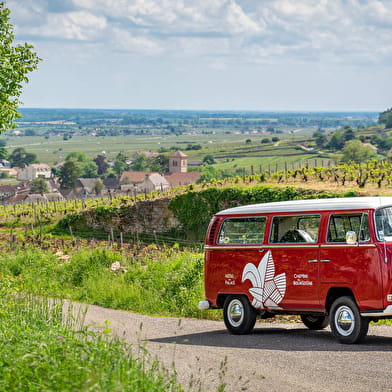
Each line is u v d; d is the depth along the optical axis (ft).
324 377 33.71
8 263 99.40
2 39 103.91
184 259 81.41
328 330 52.34
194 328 55.11
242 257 50.62
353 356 38.45
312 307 45.68
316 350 41.06
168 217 152.87
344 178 134.31
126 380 26.37
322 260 44.91
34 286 80.79
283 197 132.26
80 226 168.66
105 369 27.55
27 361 27.45
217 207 144.36
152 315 65.31
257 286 49.34
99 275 87.04
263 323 58.75
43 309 49.16
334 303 43.91
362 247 42.29
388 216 42.78
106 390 23.13
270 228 48.96
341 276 43.50
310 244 45.85
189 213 148.97
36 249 120.37
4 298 53.98
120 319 60.03
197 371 35.73
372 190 121.29
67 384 24.20
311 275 45.65
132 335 50.11
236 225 51.67
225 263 51.88
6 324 40.11
